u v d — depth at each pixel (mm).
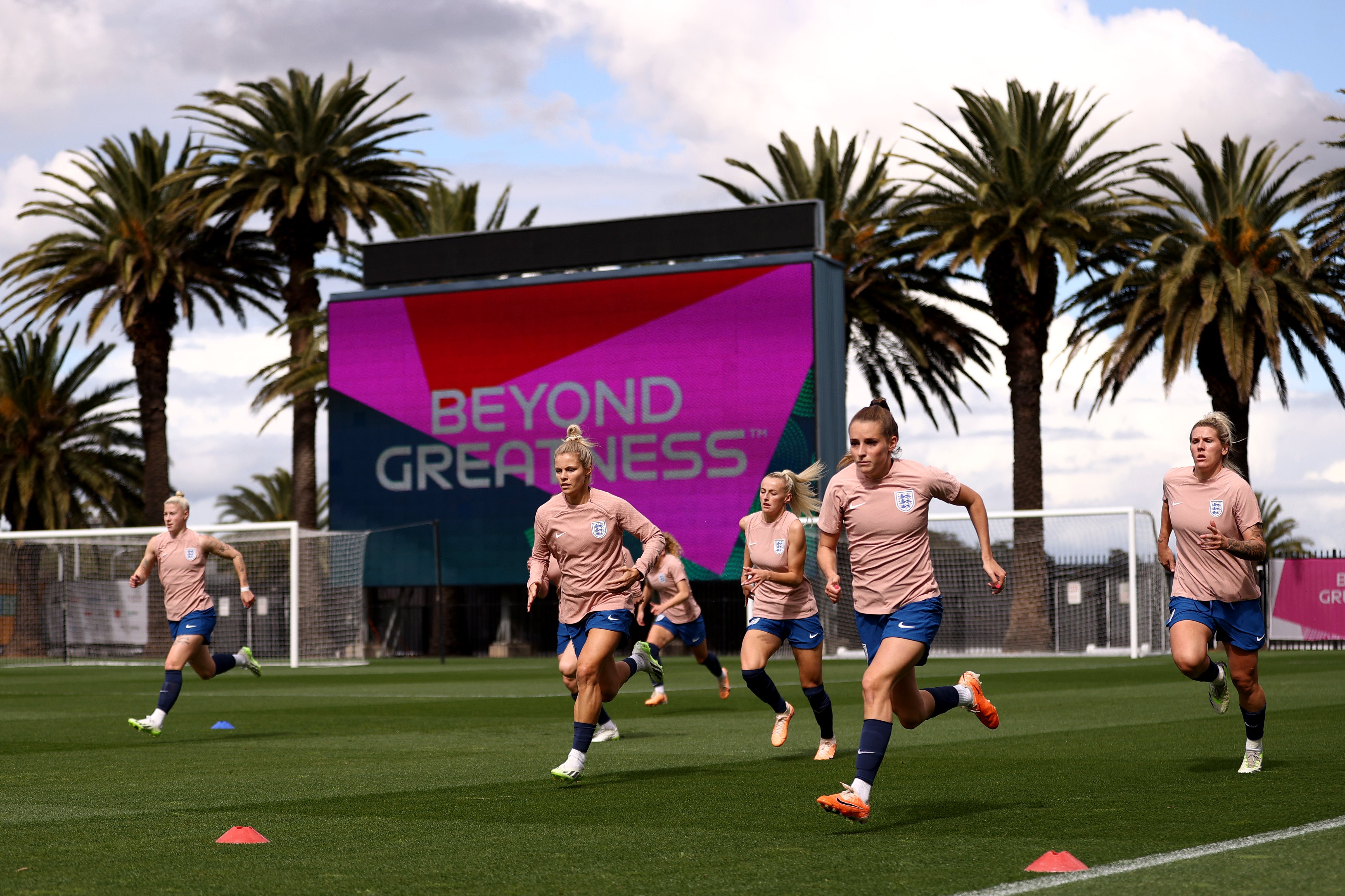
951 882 5285
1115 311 37281
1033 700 16328
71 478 44844
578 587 8758
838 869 5625
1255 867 5441
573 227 37812
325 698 18938
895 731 12109
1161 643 35344
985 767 9242
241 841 6488
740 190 40344
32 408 43625
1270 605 38281
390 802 7902
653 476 36156
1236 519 8195
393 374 38688
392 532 38375
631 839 6473
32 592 38344
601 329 36906
